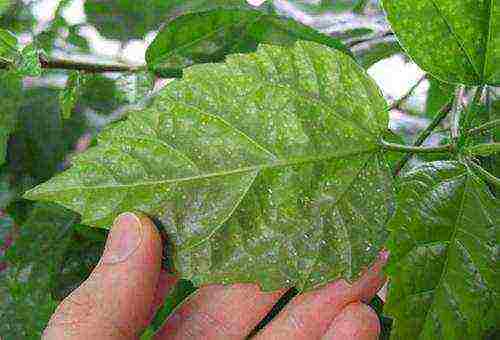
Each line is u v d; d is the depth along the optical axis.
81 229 0.35
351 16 0.44
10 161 0.42
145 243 0.25
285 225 0.25
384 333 0.31
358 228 0.25
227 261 0.25
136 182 0.26
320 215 0.25
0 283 0.37
